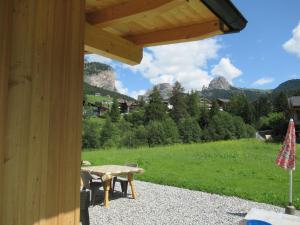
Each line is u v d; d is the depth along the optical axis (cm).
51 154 194
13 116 173
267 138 2811
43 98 188
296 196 864
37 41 184
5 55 169
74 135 213
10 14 172
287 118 3300
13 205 172
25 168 178
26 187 178
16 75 174
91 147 2647
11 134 172
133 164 855
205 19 344
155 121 3069
